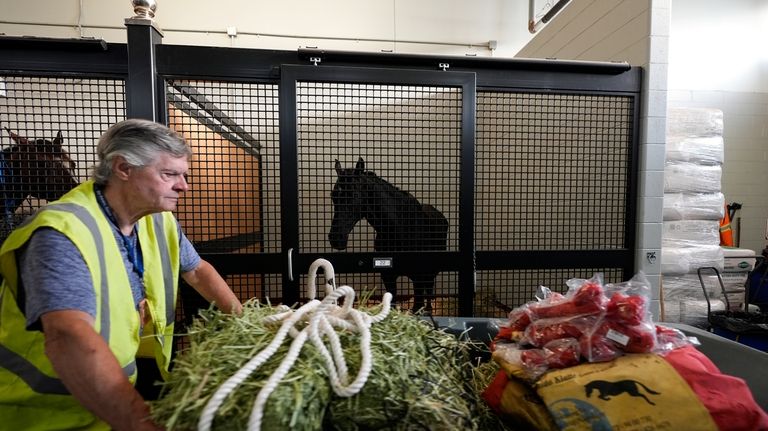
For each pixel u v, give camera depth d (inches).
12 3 140.8
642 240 77.5
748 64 152.2
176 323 66.5
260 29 152.6
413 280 75.8
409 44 159.9
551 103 97.7
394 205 73.7
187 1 149.0
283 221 66.5
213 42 151.6
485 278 89.6
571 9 103.8
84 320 30.7
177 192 41.6
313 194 89.3
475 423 32.8
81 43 60.3
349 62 66.9
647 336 31.3
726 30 150.6
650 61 75.4
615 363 30.9
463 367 40.1
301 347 28.9
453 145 75.5
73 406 36.8
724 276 102.6
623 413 27.7
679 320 96.5
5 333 35.2
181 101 67.6
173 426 25.3
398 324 37.0
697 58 149.9
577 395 29.0
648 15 75.5
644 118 76.4
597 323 32.7
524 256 75.2
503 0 161.6
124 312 38.9
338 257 69.4
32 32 142.6
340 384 27.7
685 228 95.5
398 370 30.7
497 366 40.7
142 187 38.9
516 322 38.7
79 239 33.5
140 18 62.0
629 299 33.2
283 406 24.7
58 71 61.6
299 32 154.4
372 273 75.7
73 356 28.9
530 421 31.6
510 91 71.9
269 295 72.1
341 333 32.9
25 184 63.1
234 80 65.8
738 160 153.0
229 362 28.4
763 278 98.4
